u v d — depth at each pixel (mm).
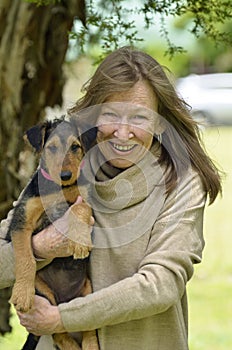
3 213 5852
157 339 3473
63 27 5625
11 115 5812
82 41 4820
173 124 3602
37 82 5855
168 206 3438
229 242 12422
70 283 3594
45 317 3371
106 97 3469
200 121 4078
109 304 3281
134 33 4586
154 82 3490
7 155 5828
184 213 3410
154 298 3277
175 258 3330
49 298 3623
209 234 12953
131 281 3297
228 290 10125
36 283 3637
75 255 3471
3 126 5824
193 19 5168
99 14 4902
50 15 5586
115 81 3439
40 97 5902
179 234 3375
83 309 3316
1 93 5785
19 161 5852
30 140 3775
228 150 19234
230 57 19906
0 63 5734
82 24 5434
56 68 5855
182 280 3357
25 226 3580
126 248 3432
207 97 23453
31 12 5594
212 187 3598
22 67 5770
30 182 3670
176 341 3490
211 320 8984
